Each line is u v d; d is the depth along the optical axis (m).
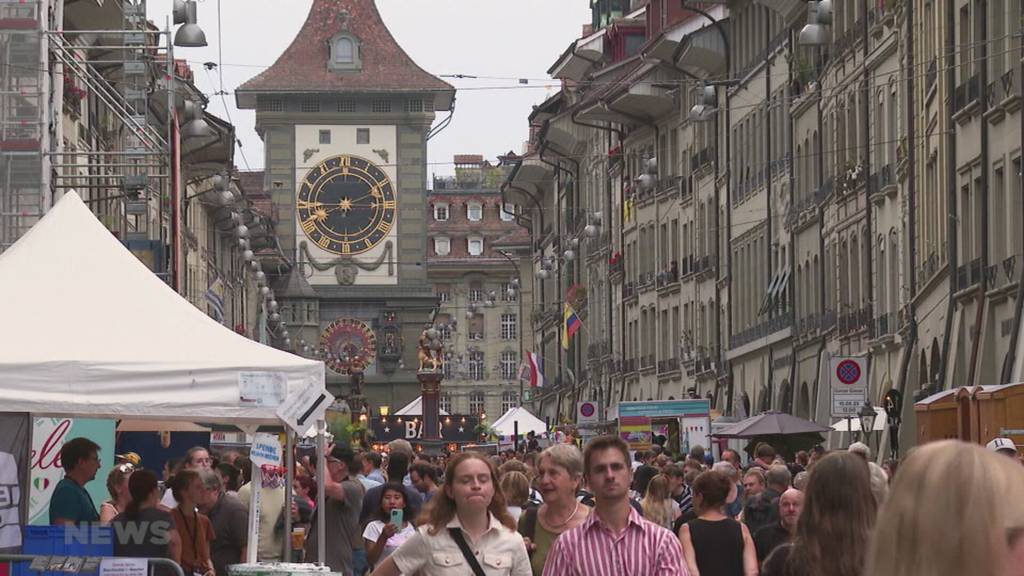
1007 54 39.47
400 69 160.88
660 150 91.44
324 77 160.12
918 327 49.69
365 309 161.00
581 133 113.75
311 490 26.70
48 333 17.81
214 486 20.41
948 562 4.40
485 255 183.88
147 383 17.55
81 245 19.27
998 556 4.38
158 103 68.69
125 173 66.56
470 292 182.75
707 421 54.50
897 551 4.47
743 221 75.69
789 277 67.50
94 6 56.69
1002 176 40.34
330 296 160.25
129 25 55.56
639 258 95.06
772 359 70.44
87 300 18.44
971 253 42.97
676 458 48.66
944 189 45.56
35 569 16.52
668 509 19.45
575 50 109.75
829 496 8.95
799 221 65.94
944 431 30.75
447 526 12.34
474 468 12.26
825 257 62.41
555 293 127.81
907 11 49.88
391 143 161.50
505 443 82.06
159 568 16.69
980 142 41.62
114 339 17.86
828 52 61.94
